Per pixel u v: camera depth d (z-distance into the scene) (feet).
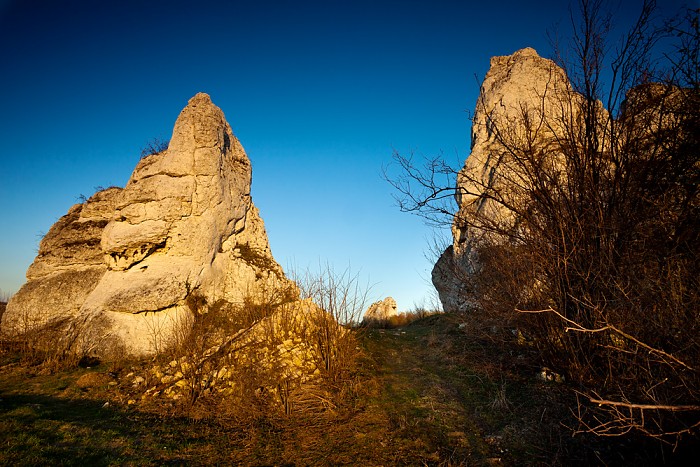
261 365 31.40
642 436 16.21
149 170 48.80
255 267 55.36
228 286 50.83
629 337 13.76
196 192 47.21
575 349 22.38
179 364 31.32
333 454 20.93
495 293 27.50
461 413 24.59
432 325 54.39
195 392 27.89
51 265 49.47
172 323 41.24
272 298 46.21
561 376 24.73
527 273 24.61
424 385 30.22
